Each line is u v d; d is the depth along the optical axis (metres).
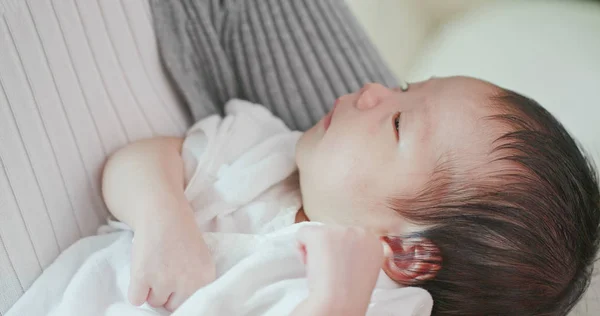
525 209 0.62
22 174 0.60
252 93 0.88
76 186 0.67
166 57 0.77
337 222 0.68
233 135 0.78
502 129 0.65
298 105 0.89
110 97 0.70
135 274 0.59
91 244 0.67
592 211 0.69
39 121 0.61
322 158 0.69
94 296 0.62
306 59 0.88
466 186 0.63
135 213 0.63
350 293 0.51
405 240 0.63
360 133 0.67
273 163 0.74
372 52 0.99
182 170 0.73
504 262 0.62
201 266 0.60
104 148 0.70
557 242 0.64
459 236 0.61
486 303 0.63
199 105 0.82
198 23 0.81
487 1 1.52
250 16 0.85
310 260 0.53
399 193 0.64
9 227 0.59
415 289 0.61
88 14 0.66
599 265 0.79
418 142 0.65
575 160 0.69
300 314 0.50
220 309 0.56
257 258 0.61
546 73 1.18
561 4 1.38
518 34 1.29
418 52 1.48
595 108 1.08
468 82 0.72
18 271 0.61
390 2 1.41
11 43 0.57
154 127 0.77
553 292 0.65
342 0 0.97
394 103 0.70
